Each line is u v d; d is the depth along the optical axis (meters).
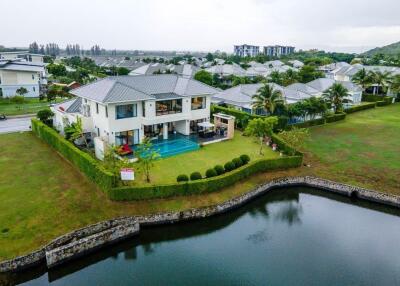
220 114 57.16
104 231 28.92
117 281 25.61
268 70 147.12
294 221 34.56
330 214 36.12
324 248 29.75
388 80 100.25
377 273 26.34
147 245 30.64
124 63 187.38
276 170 43.84
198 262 27.83
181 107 51.75
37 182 36.22
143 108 47.12
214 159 44.41
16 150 46.12
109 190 32.97
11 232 27.47
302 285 24.84
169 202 34.16
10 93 86.56
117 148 38.25
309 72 121.62
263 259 28.06
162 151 46.19
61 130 53.00
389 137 58.97
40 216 29.86
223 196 36.41
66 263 26.86
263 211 36.75
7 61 98.38
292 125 61.09
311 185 42.03
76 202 32.47
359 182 40.84
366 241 30.91
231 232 32.53
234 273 26.28
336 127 66.25
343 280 25.44
